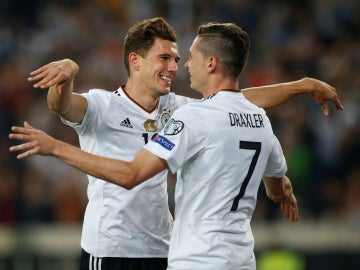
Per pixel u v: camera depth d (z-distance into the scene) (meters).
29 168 30.95
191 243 12.61
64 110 13.09
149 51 13.98
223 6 41.16
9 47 39.28
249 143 12.91
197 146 12.59
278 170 13.84
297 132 33.78
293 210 15.01
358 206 31.94
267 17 41.81
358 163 34.72
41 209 29.84
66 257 27.14
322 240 28.47
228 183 12.72
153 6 42.00
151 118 14.21
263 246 27.53
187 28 39.66
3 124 34.38
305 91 15.09
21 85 36.44
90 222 14.20
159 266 14.41
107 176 12.05
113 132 13.96
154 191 14.20
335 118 35.69
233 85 13.15
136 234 14.12
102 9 41.72
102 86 36.28
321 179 33.22
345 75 39.75
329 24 42.69
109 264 14.12
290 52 40.22
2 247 26.94
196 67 13.14
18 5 41.56
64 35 39.84
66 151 11.95
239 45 13.00
